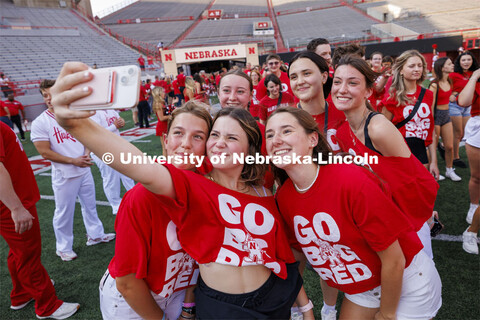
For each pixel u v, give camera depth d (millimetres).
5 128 1945
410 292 1372
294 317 1696
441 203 3447
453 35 18406
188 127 1207
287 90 4383
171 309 1420
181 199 1080
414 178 1535
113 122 3506
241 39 30703
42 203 4727
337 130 1899
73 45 25344
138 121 10875
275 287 1236
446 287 2199
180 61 18594
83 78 771
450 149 3936
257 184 1349
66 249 3061
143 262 1170
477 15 25453
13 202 1836
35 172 6508
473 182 2887
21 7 29938
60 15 31500
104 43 27766
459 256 2527
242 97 2193
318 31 31219
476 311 1954
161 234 1191
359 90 1531
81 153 2916
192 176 1174
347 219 1179
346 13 36812
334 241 1242
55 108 797
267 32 31578
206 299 1204
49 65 21172
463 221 3041
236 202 1192
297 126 1157
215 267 1181
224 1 53438
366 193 1107
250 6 49719
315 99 2059
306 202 1236
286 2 51219
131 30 36438
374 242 1158
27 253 2094
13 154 1978
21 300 2395
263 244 1214
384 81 3783
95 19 36625
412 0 34906
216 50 18703
